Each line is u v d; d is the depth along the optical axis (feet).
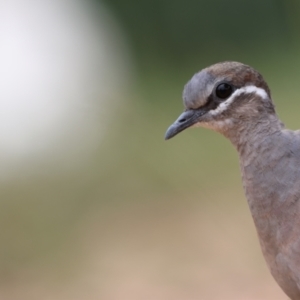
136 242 55.21
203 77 29.78
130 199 60.13
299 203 26.61
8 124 66.39
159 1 85.61
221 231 53.67
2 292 51.03
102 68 75.77
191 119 30.17
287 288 27.99
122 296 48.93
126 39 83.61
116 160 63.41
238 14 82.17
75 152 65.26
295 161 27.12
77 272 52.85
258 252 50.88
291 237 26.81
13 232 56.85
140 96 70.49
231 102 29.25
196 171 59.31
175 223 56.59
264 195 27.63
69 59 72.33
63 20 76.79
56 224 58.13
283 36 77.46
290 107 62.49
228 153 60.85
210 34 83.71
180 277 50.31
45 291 50.93
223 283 48.93
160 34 85.30
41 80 69.00
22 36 71.41
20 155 64.85
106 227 57.77
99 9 83.15
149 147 62.34
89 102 65.77
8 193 60.64
